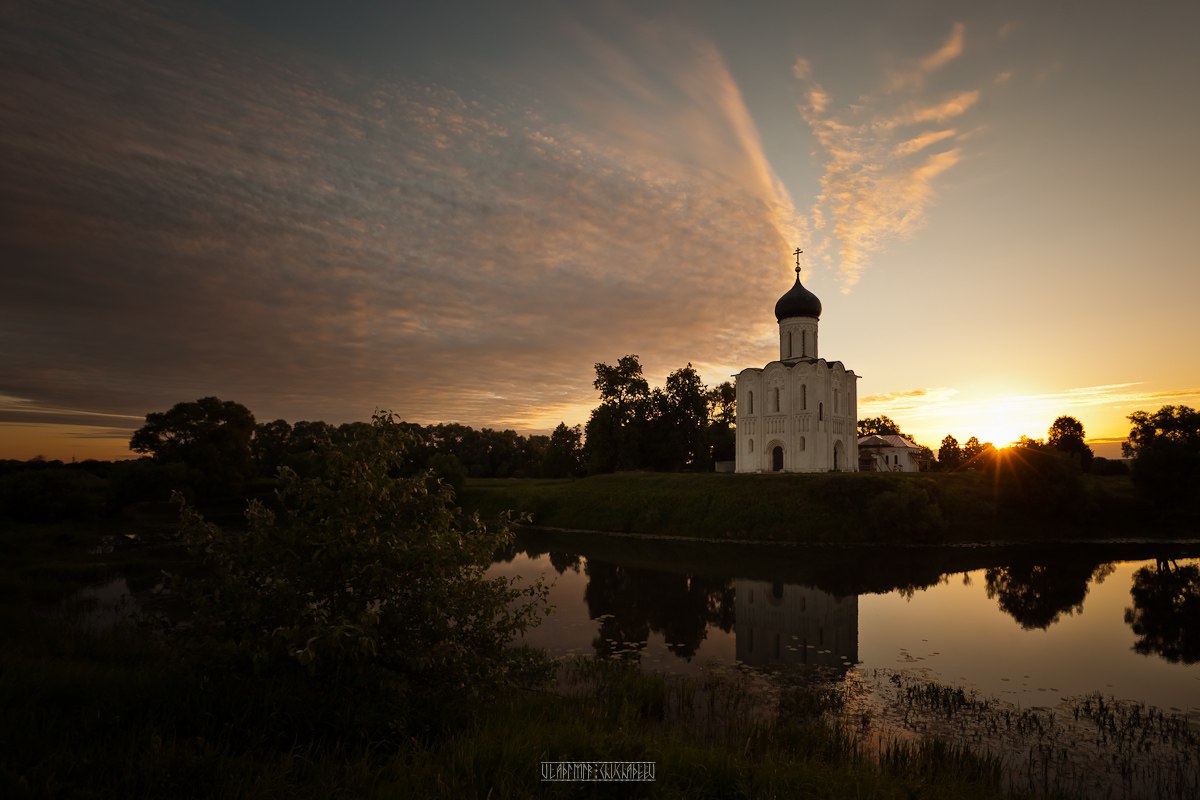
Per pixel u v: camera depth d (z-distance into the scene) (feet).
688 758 30.73
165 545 139.64
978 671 65.05
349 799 24.27
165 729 28.37
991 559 140.26
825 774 32.22
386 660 33.47
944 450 377.71
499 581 40.34
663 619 86.48
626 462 260.01
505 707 37.42
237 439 252.01
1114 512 187.01
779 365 243.19
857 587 110.11
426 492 38.68
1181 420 191.11
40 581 96.43
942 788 33.94
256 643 31.37
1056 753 45.88
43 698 32.22
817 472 214.07
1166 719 52.37
